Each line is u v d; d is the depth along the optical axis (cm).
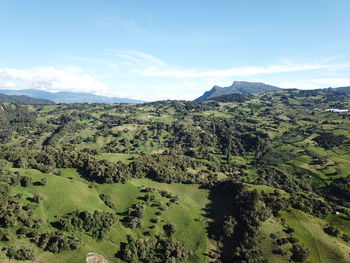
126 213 12162
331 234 11388
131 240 10725
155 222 11956
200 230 11956
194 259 10606
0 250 8706
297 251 10200
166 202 13275
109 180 13725
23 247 9075
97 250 10006
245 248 10619
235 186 14062
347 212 13325
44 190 11862
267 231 11162
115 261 9838
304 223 11762
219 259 10712
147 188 13875
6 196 10606
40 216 10431
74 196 12006
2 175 11544
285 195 13712
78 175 14150
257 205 12056
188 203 13950
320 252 10356
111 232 10856
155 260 10306
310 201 13675
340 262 9950
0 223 9531
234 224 11900
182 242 11275
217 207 13625
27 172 12744
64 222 10281
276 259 10106
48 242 9562
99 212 11156
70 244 9719
